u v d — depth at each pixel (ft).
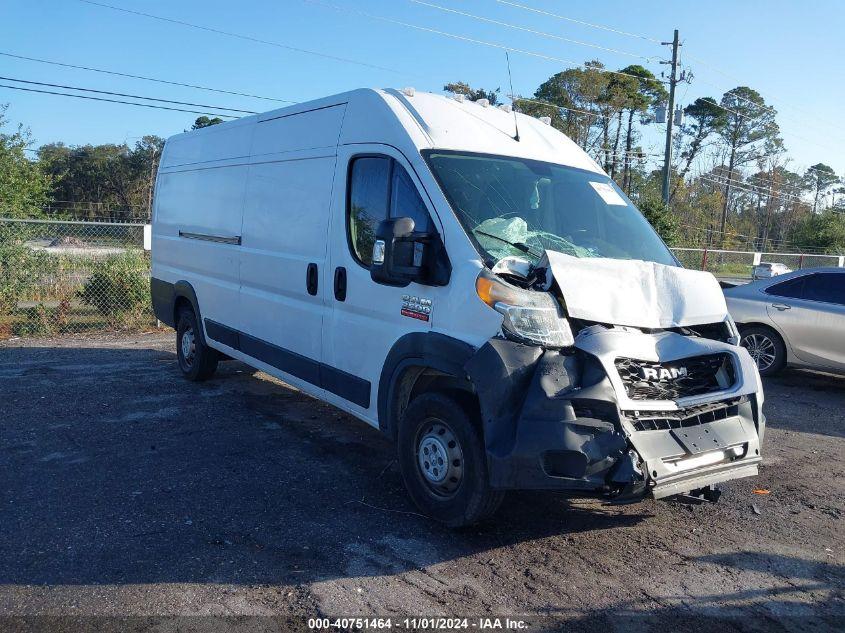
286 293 19.61
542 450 12.10
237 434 20.52
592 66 162.71
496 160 16.21
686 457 12.83
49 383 26.30
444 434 14.12
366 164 16.63
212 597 11.57
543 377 12.35
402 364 14.87
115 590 11.71
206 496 15.83
